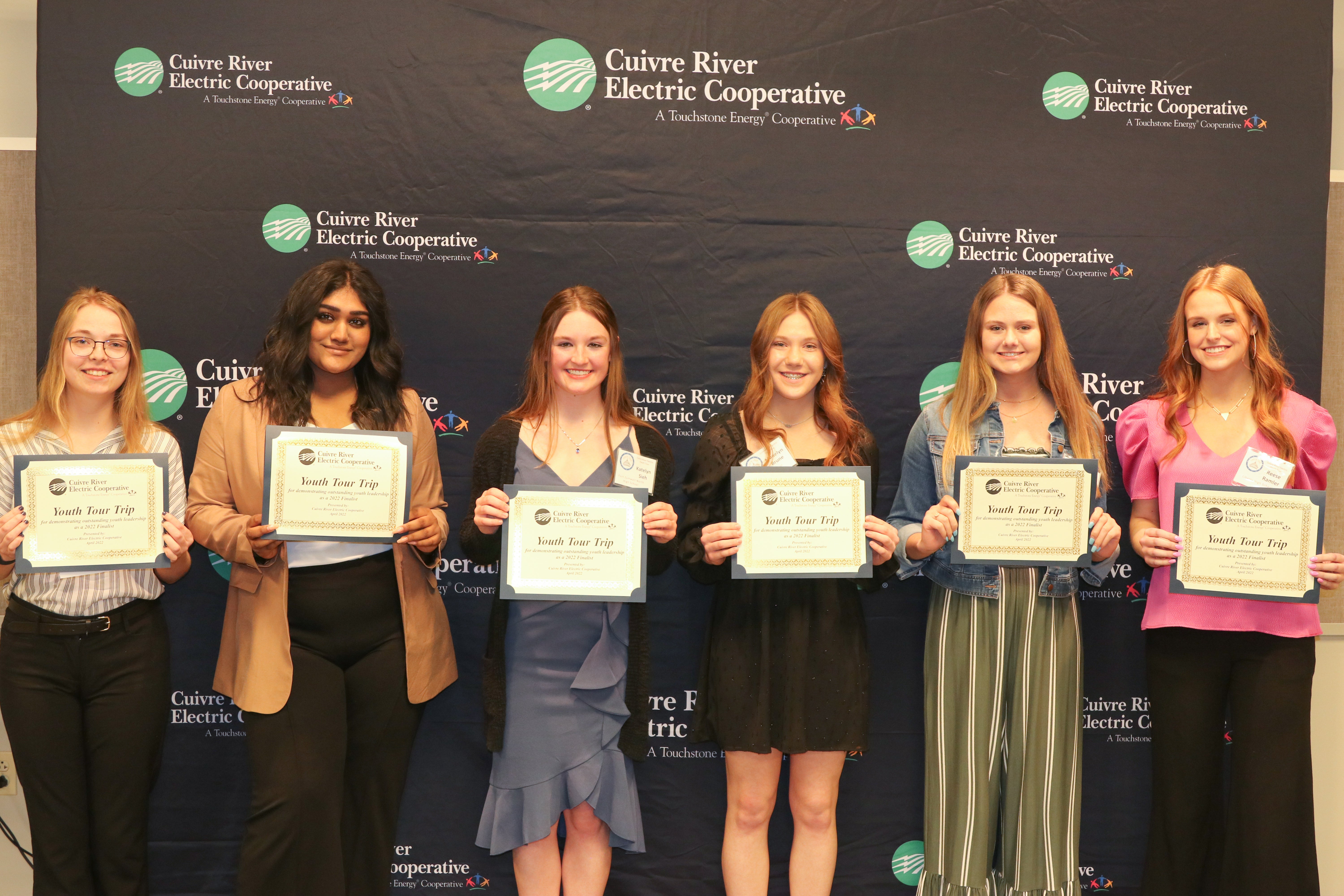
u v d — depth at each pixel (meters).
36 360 2.78
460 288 2.76
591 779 2.31
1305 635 2.37
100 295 2.31
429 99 2.75
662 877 2.78
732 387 2.79
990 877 2.44
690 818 2.79
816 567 2.28
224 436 2.30
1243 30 2.84
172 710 2.73
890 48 2.80
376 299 2.35
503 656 2.35
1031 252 2.83
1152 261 2.85
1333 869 2.98
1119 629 2.83
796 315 2.38
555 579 2.27
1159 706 2.48
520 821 2.32
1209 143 2.85
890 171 2.81
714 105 2.78
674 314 2.79
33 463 2.17
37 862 2.27
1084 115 2.83
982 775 2.38
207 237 2.72
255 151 2.72
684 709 2.80
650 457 2.36
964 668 2.38
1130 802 2.83
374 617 2.29
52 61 2.68
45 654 2.22
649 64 2.77
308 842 2.22
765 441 2.39
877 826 2.81
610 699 2.32
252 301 2.73
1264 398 2.41
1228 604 2.39
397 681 2.31
